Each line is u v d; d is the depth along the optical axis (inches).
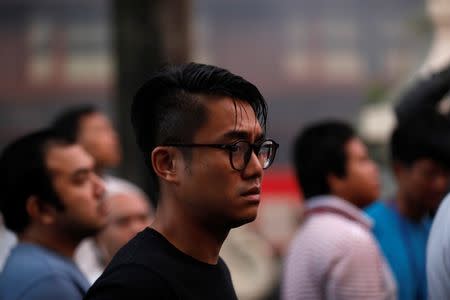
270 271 570.3
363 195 203.5
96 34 2068.2
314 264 188.4
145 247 126.0
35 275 166.7
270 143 128.3
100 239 238.5
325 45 1984.5
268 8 2005.4
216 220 125.7
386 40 1936.5
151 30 394.3
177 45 398.3
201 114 125.0
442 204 150.4
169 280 122.7
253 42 2001.7
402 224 217.6
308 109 1994.3
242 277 529.3
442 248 145.2
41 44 2069.4
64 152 178.5
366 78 1955.0
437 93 210.2
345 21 1973.4
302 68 1995.6
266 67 2009.1
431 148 209.5
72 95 2032.5
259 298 528.1
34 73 2063.2
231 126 124.5
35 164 176.4
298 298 190.1
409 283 213.6
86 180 179.0
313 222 194.9
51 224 177.0
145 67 393.4
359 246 186.9
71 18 2073.1
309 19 2004.2
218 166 124.1
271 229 741.9
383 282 188.7
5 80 2052.2
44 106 2069.4
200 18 1995.6
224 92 125.5
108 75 2068.2
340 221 192.1
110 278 122.3
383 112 454.6
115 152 270.5
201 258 127.6
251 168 125.0
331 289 185.8
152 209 387.5
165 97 128.3
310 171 203.2
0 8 2044.8
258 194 126.4
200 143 124.7
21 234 178.5
